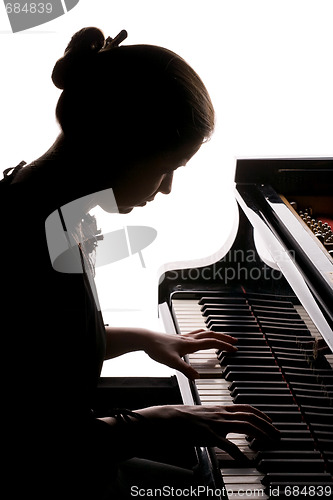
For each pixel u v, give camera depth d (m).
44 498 1.07
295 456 1.21
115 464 1.20
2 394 1.02
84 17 2.85
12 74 2.83
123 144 1.10
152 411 1.20
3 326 1.00
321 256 1.39
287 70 3.05
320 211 1.88
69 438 1.07
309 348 1.38
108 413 1.20
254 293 1.78
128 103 1.08
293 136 3.09
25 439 1.04
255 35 3.02
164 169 1.17
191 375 1.46
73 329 1.04
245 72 3.04
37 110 2.88
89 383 1.12
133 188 1.15
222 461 1.22
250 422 1.20
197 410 1.22
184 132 1.12
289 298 1.52
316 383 1.34
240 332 1.61
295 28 3.02
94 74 1.09
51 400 1.04
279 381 1.43
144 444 1.14
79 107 1.09
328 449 1.21
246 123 3.07
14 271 1.01
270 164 1.84
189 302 1.81
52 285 1.02
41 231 1.04
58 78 1.14
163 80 1.08
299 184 1.87
